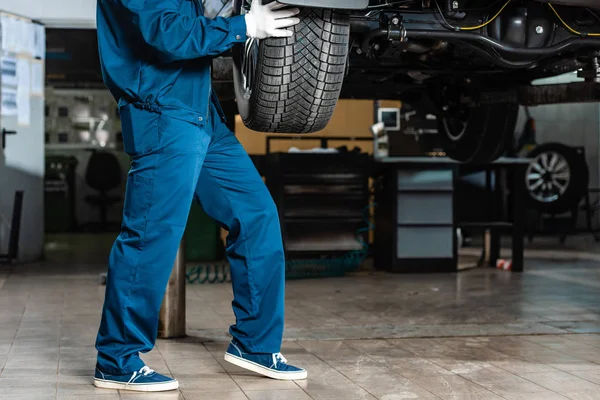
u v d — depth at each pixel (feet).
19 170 24.86
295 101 8.45
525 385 8.70
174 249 8.37
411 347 11.02
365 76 12.64
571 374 9.27
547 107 37.37
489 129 13.93
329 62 8.09
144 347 8.55
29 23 24.12
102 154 44.29
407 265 21.47
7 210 24.72
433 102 14.28
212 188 8.98
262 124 9.01
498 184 22.41
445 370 9.48
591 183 37.68
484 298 16.53
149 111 8.14
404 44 10.00
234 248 8.98
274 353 9.03
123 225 8.41
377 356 10.37
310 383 8.80
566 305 15.47
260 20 7.77
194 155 8.29
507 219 22.29
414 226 21.45
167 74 8.09
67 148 45.09
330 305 15.55
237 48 9.75
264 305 8.98
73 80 43.62
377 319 13.71
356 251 21.13
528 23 9.32
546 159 32.37
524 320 13.55
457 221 21.58
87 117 45.14
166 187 8.18
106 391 8.46
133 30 7.84
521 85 13.33
